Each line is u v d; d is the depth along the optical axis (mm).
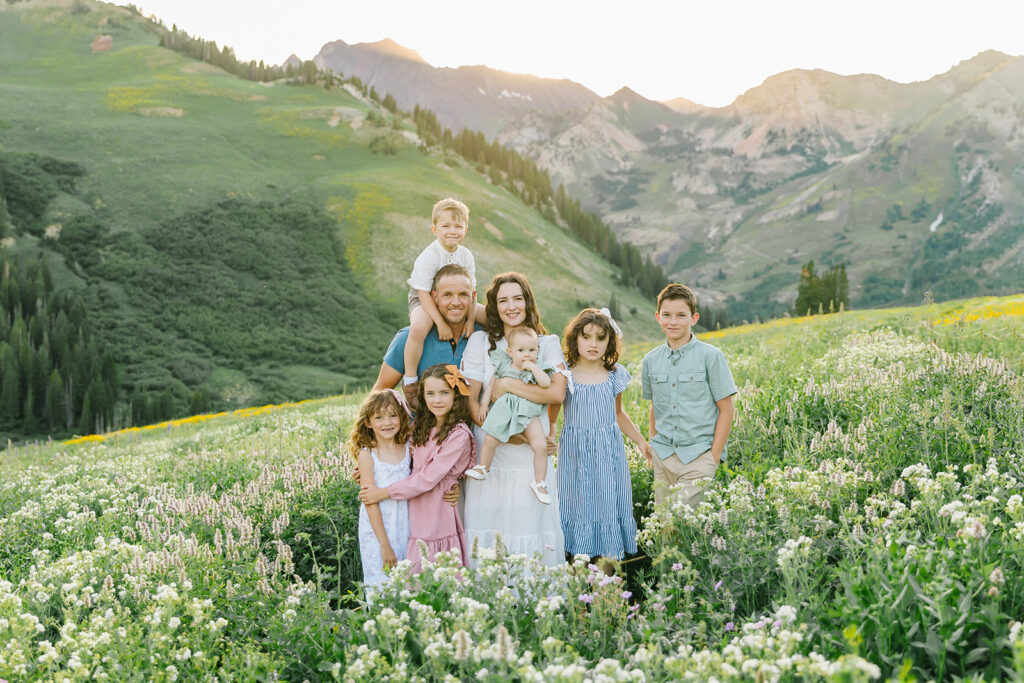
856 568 3506
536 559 4203
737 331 31516
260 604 4152
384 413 5188
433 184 194375
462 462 5160
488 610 3615
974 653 2963
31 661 3840
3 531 7207
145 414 104625
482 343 5402
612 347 5574
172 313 136750
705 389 5570
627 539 5469
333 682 3615
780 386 8859
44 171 168750
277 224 165500
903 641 3080
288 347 134000
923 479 4352
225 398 117312
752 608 3969
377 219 171875
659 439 5727
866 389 7664
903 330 14789
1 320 112812
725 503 4906
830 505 4637
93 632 3779
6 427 103062
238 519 5758
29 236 149375
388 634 3447
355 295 152125
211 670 3605
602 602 3727
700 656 2857
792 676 2863
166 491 8266
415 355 5523
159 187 172375
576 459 5469
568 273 179125
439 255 5582
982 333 10570
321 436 11914
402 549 5145
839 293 91375
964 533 3566
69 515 7605
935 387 7164
